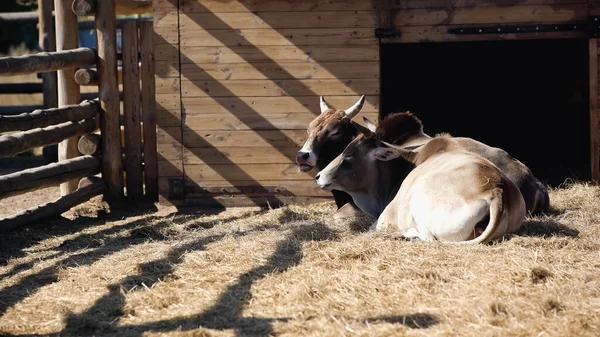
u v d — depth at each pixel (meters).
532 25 9.78
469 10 9.80
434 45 13.77
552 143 13.28
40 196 11.10
